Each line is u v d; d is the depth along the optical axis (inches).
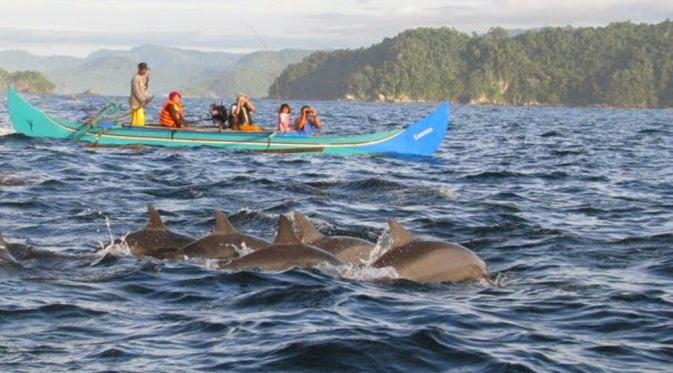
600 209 901.8
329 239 600.1
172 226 748.0
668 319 484.1
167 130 1441.9
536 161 1518.2
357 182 1031.0
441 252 564.1
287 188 990.4
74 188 959.6
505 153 1710.1
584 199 985.5
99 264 582.6
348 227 739.4
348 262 576.7
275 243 581.0
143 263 582.2
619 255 656.4
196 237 695.1
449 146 1893.5
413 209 866.8
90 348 423.2
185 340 436.8
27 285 530.0
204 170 1171.9
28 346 423.5
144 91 1446.9
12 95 1534.2
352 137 1461.6
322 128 2736.2
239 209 833.5
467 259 565.0
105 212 812.0
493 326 467.5
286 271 558.3
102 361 404.8
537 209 892.6
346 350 418.0
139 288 531.8
